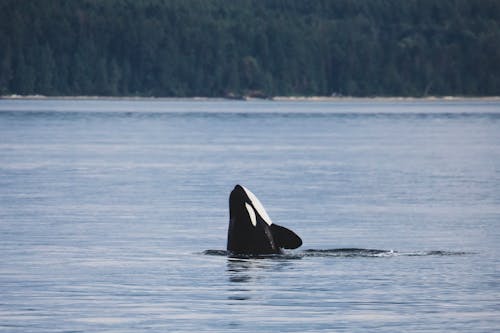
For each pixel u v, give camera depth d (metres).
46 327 79.31
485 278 99.00
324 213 157.38
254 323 80.62
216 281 97.12
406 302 88.06
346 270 103.06
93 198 178.50
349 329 78.94
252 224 109.06
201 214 154.88
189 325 79.94
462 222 146.38
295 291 92.44
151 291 92.69
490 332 78.00
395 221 147.25
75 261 109.75
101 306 86.62
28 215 152.62
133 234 131.88
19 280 98.50
